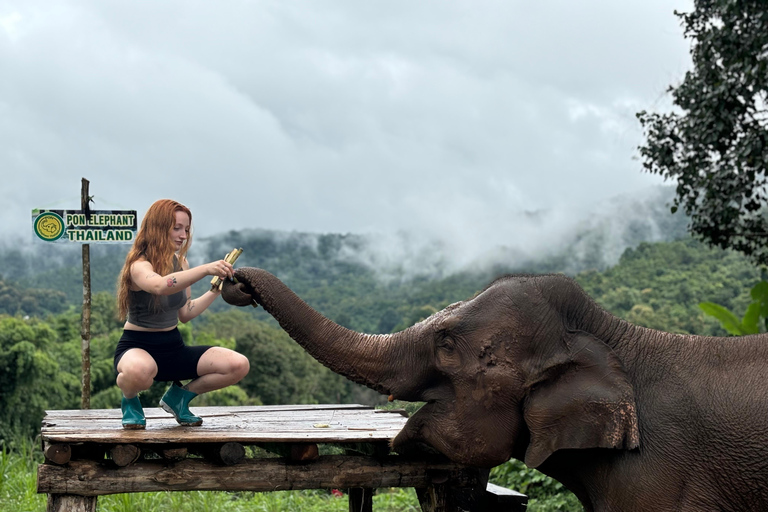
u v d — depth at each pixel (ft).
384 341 13.05
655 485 11.02
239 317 184.85
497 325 11.94
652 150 31.22
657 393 11.57
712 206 29.81
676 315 115.85
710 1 29.04
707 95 28.63
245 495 24.49
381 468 14.02
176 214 14.15
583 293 12.46
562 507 23.30
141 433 13.19
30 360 81.41
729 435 10.93
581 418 11.27
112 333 107.34
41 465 12.48
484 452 11.83
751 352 11.60
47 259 458.91
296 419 17.48
